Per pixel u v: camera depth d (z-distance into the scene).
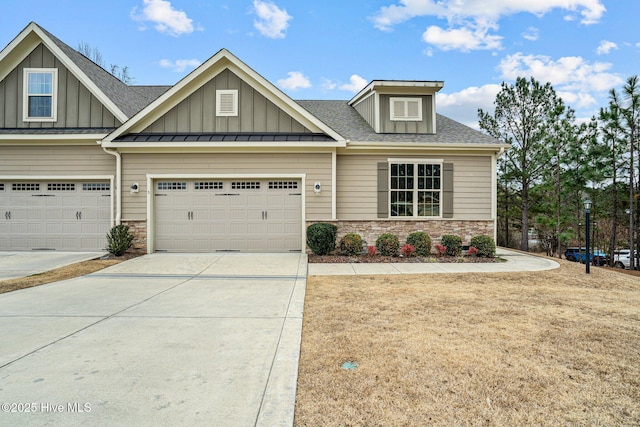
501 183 19.30
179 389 3.03
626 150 15.80
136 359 3.64
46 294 6.51
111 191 11.18
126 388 3.04
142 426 2.50
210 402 2.83
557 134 16.72
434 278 8.00
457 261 10.41
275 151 11.13
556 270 9.30
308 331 4.50
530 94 17.91
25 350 3.86
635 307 5.71
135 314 5.27
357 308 5.57
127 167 11.00
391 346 3.98
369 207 11.77
